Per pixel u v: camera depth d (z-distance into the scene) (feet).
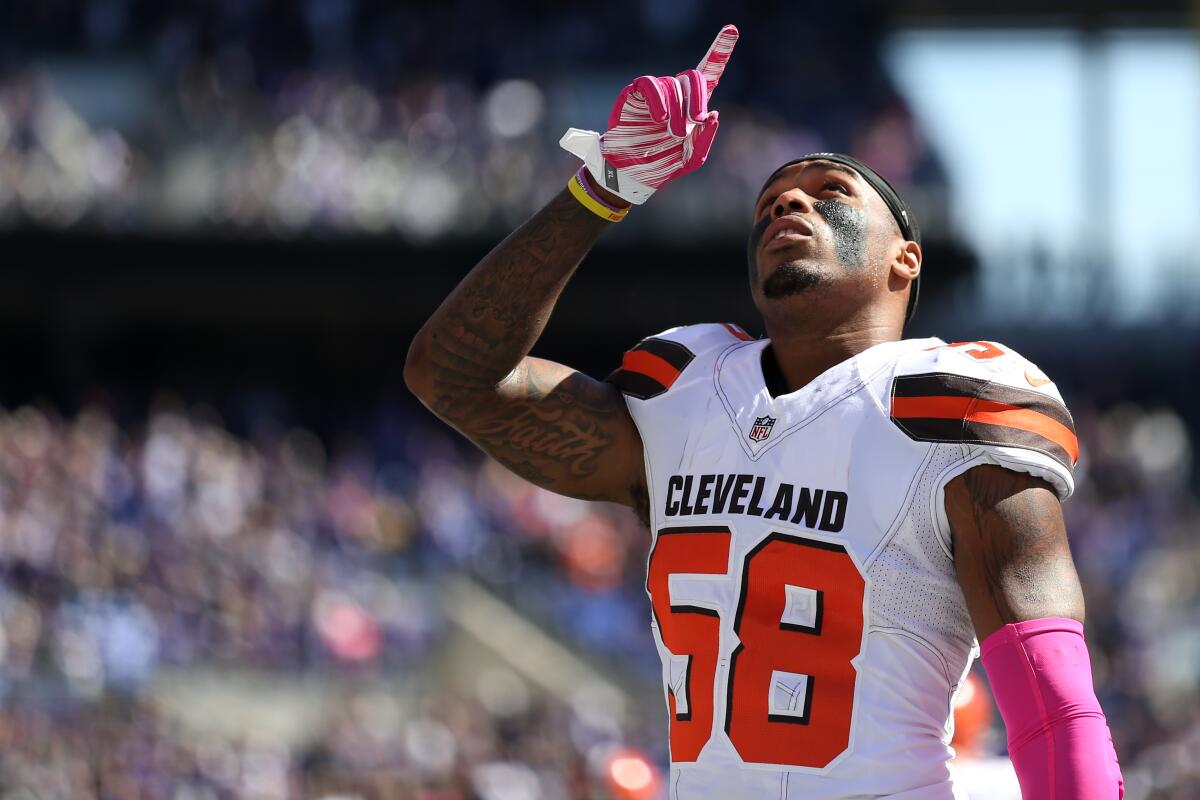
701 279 266.16
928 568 25.53
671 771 26.76
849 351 28.17
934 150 269.44
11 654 159.43
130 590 171.73
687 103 27.09
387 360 285.84
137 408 274.77
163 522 184.55
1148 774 134.82
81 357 278.87
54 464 185.78
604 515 213.46
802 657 25.43
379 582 192.75
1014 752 24.40
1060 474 25.27
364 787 142.72
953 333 285.23
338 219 254.27
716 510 26.73
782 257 28.32
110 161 254.06
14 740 146.82
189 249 256.32
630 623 199.52
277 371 285.23
